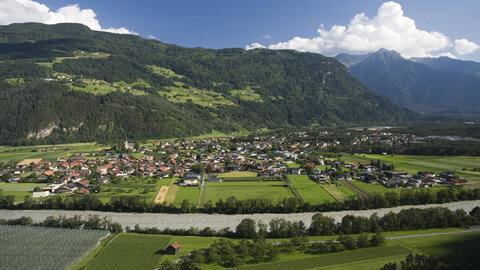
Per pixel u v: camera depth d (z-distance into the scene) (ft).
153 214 474.49
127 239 375.25
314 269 295.48
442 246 339.98
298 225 393.29
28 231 393.09
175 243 342.85
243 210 474.49
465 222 407.85
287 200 488.44
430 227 402.11
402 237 370.73
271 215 465.47
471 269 268.82
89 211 490.08
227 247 331.36
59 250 344.90
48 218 421.18
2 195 518.78
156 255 334.03
